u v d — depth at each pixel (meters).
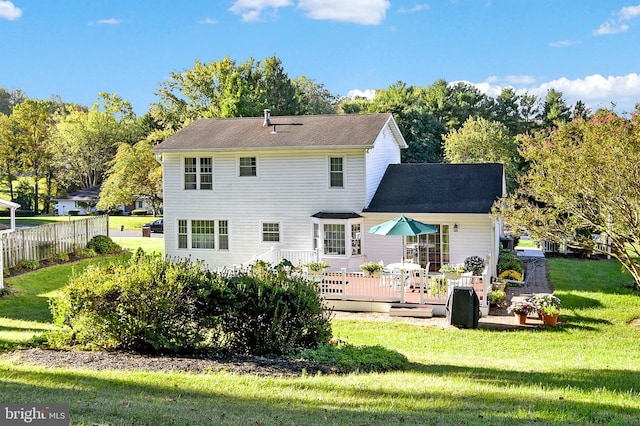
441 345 15.27
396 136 31.28
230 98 52.44
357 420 7.15
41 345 12.24
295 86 74.00
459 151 50.97
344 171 26.17
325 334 13.27
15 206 27.00
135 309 11.92
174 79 57.78
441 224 24.75
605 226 18.12
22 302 20.47
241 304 12.05
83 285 12.13
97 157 75.62
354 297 20.48
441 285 19.97
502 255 27.64
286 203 27.11
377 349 12.89
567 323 17.81
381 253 25.86
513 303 18.38
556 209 19.06
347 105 79.75
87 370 9.91
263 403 8.01
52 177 76.19
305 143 26.25
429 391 9.28
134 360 11.01
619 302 19.86
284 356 12.01
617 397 9.42
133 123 78.31
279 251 26.39
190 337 11.94
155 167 50.84
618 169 16.22
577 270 26.45
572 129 17.83
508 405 8.48
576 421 7.53
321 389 9.16
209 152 27.97
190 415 6.99
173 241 28.91
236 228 27.94
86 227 32.50
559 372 11.74
